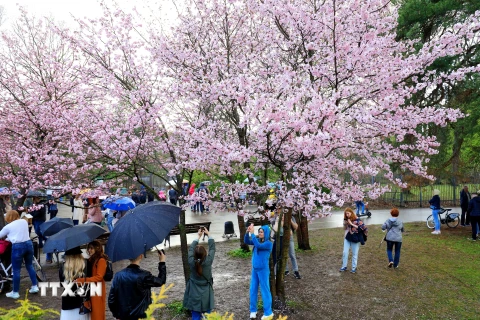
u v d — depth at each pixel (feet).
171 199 60.85
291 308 22.50
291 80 20.81
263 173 24.99
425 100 47.52
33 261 27.48
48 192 32.01
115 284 13.98
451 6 43.29
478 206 41.37
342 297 24.52
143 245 14.02
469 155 68.23
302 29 22.88
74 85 32.27
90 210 34.58
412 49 28.12
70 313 14.82
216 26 28.19
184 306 18.92
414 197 81.15
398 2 48.60
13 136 32.17
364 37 22.91
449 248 37.73
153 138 23.70
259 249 20.65
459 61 43.62
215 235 48.24
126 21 24.80
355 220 29.99
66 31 25.17
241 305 23.12
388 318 21.35
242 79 18.85
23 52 34.42
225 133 28.02
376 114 19.79
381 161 25.23
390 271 30.17
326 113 17.51
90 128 24.76
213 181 30.04
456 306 23.02
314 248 38.65
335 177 24.49
